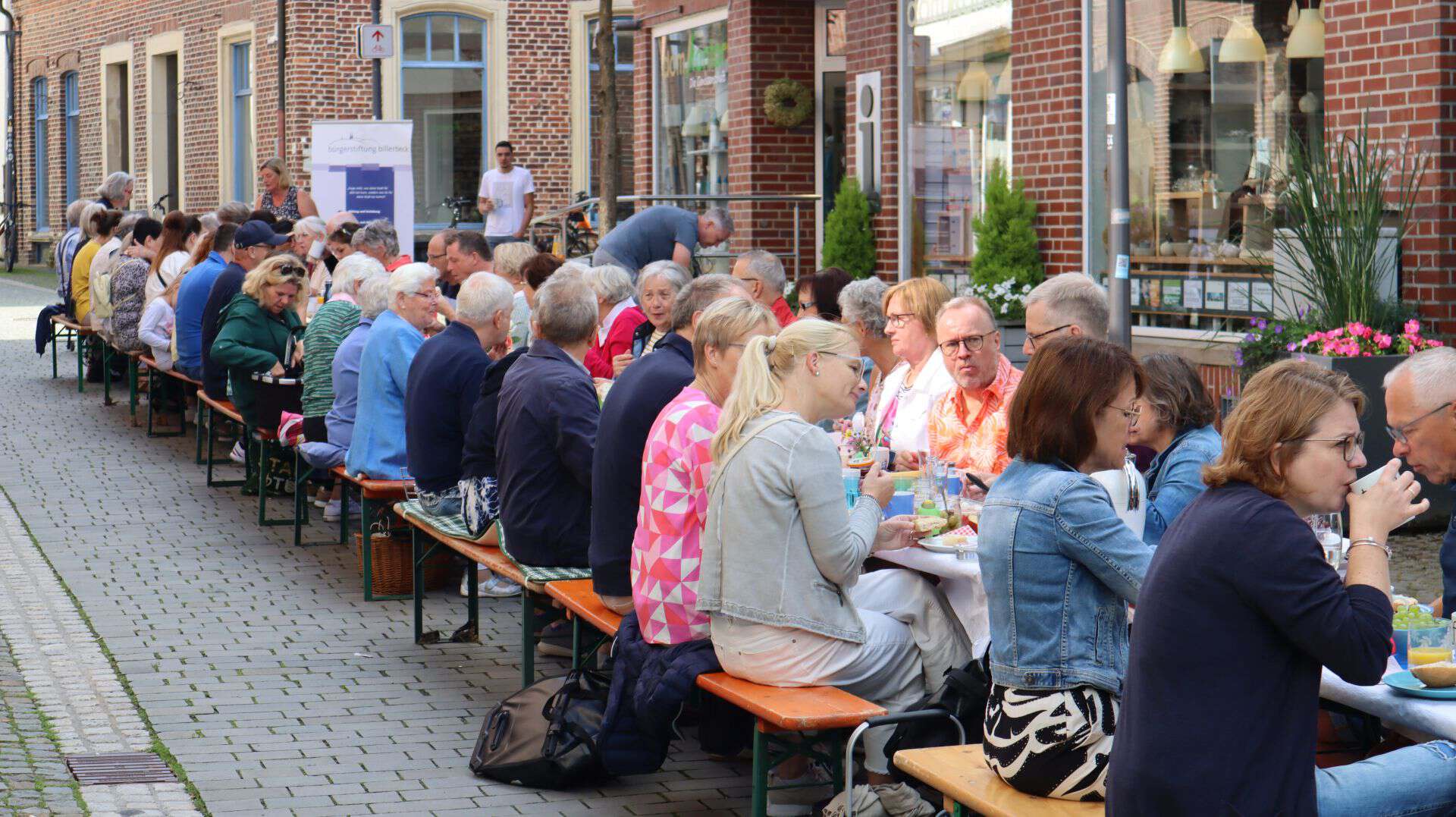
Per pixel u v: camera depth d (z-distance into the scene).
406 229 14.58
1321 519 4.46
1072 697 3.74
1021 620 3.80
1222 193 9.88
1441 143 8.33
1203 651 3.22
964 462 5.96
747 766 5.59
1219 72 9.91
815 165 15.39
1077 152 11.00
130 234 14.36
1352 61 8.80
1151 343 10.34
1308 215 8.55
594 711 5.34
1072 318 5.54
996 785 3.90
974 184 12.02
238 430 12.06
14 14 35.47
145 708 6.17
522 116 24.64
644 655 5.01
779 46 15.22
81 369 15.90
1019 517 3.79
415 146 24.33
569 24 24.64
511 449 6.11
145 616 7.61
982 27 11.88
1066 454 3.81
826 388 4.72
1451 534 4.40
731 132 15.62
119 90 31.52
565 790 5.31
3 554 8.93
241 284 10.88
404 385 7.96
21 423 13.94
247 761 5.56
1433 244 8.37
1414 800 3.53
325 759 5.59
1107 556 3.70
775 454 4.61
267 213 13.88
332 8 23.75
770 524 4.62
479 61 24.45
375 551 8.03
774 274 8.73
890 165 13.16
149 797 5.15
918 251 12.83
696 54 16.31
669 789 5.34
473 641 7.22
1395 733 4.43
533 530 6.07
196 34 27.78
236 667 6.77
